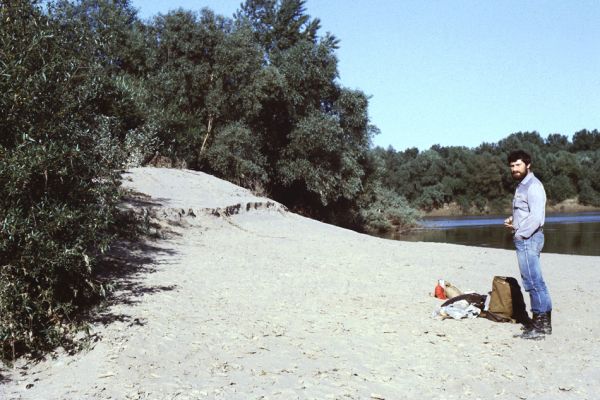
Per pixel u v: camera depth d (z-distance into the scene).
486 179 88.00
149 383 4.81
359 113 36.81
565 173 91.12
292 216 19.20
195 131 28.67
